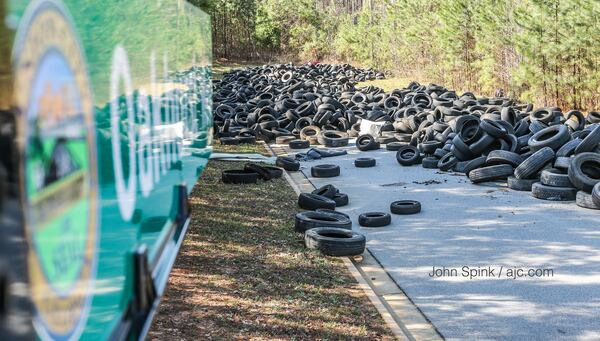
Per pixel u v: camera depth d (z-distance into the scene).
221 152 20.06
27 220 1.94
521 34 30.34
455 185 15.05
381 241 10.51
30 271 1.95
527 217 11.84
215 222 11.09
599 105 28.61
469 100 26.78
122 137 3.36
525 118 20.83
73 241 2.43
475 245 10.12
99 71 2.90
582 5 26.38
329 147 21.75
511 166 14.84
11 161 1.80
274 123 23.09
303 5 80.56
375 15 62.31
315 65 57.97
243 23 79.06
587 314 7.31
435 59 46.19
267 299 7.48
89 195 2.68
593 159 13.05
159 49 4.62
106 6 3.03
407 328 6.96
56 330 2.21
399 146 20.61
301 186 15.24
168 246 4.87
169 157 5.10
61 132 2.33
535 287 8.19
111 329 2.97
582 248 9.82
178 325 6.49
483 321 7.12
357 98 31.28
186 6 6.55
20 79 1.92
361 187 15.12
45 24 2.18
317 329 6.69
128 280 3.39
